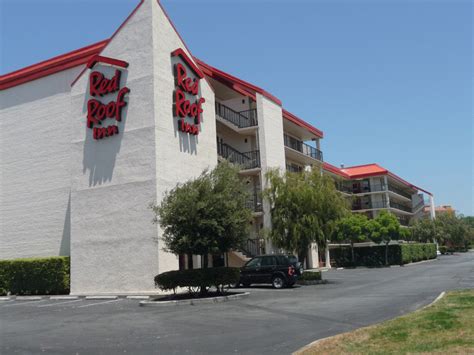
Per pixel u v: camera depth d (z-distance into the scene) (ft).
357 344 27.25
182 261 79.97
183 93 83.76
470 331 28.71
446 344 25.79
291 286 79.20
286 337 32.40
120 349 31.68
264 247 101.40
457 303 40.81
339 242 171.01
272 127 110.42
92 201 80.84
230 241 62.34
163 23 82.23
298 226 86.12
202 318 44.27
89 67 84.48
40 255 93.76
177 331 37.65
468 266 115.14
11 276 85.61
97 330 40.37
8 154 100.99
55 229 92.79
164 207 61.98
